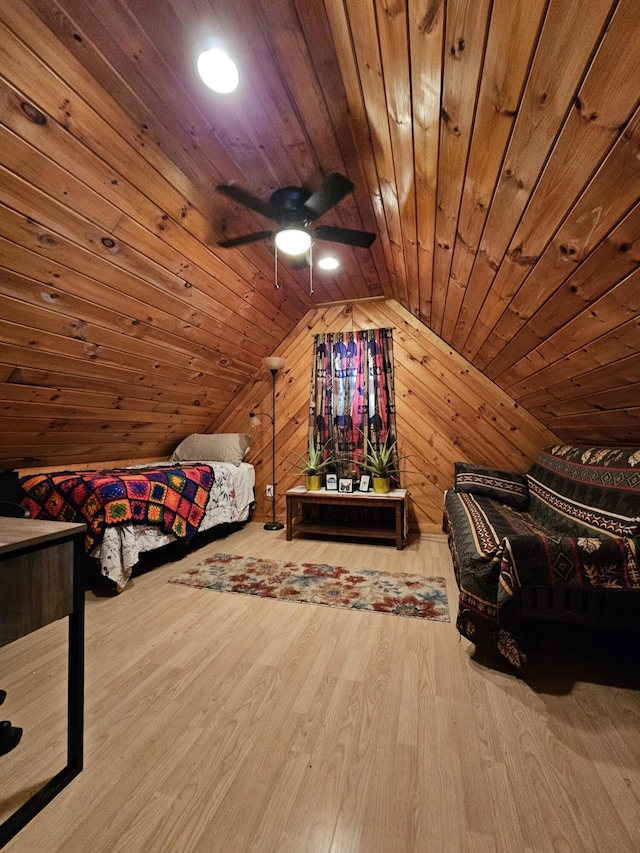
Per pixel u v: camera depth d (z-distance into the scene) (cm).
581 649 172
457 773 111
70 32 117
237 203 205
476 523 216
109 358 253
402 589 241
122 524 246
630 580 142
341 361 397
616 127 77
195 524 311
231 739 125
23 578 99
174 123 153
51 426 270
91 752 120
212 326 303
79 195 163
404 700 143
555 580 148
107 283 207
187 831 96
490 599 162
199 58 125
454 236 167
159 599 229
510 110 91
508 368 279
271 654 173
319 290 354
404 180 157
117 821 99
